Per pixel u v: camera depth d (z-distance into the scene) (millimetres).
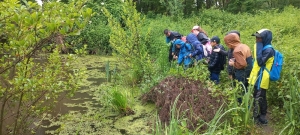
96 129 5047
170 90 5609
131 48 8031
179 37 7680
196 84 5609
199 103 5090
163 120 5133
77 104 6375
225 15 16188
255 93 4738
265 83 4594
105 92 6703
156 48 11062
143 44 9000
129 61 8266
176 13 18219
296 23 10633
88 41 14555
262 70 4586
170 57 7895
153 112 5777
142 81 7336
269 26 10211
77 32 2928
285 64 5188
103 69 10562
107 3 16594
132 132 4910
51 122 5320
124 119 5492
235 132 4293
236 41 5105
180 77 6008
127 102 6133
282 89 4871
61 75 4168
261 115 4805
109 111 5934
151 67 7562
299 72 5078
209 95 5203
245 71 4988
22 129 4176
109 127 5129
